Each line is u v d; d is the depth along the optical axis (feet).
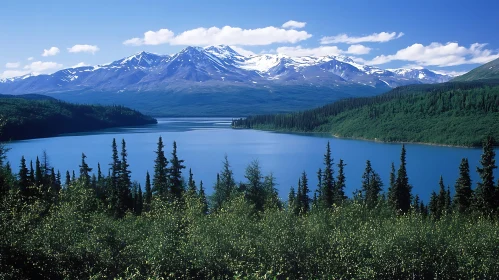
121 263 109.29
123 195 253.44
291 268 112.88
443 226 132.26
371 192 254.68
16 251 101.50
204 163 549.95
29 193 214.48
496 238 118.32
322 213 136.98
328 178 270.87
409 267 112.06
